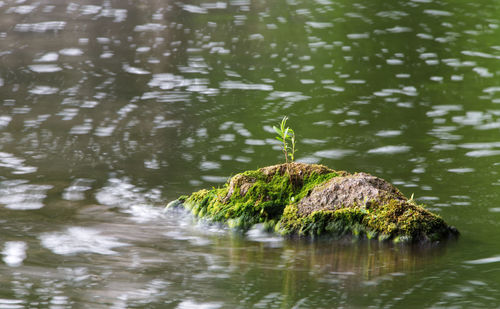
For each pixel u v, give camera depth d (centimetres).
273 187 851
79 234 798
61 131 1262
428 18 2264
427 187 984
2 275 677
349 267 710
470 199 930
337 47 1944
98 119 1340
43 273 685
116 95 1506
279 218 820
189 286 662
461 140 1223
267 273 695
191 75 1672
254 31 2123
